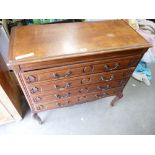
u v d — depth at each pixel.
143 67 2.05
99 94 1.37
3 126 1.46
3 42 1.29
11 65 0.84
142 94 1.83
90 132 1.47
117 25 1.21
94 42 1.02
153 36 2.31
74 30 1.11
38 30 1.08
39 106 1.24
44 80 1.02
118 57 1.05
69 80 1.09
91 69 1.07
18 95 1.59
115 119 1.58
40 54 0.89
